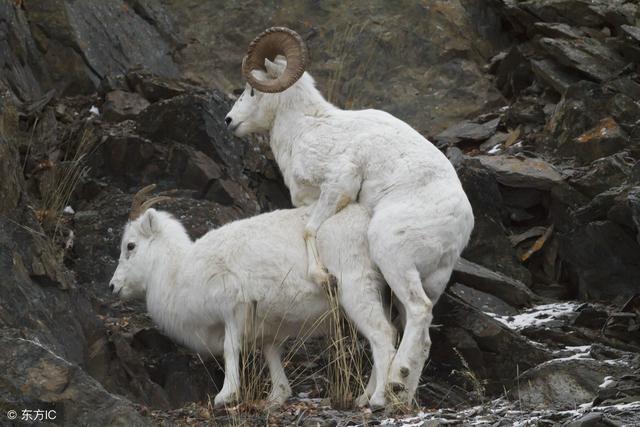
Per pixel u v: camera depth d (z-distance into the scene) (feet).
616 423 69.67
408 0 170.09
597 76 142.72
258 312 91.45
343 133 94.84
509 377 99.14
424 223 88.12
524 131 144.66
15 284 89.51
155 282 95.96
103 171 126.82
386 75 162.91
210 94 133.90
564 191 125.49
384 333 88.38
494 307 112.06
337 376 89.20
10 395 72.90
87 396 73.72
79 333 92.68
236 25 168.55
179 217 115.65
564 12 157.48
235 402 89.51
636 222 101.76
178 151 125.49
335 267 90.68
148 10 165.68
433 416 79.82
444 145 145.38
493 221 122.62
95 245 114.11
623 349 104.78
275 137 99.50
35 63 146.10
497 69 163.73
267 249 91.71
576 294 121.19
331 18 168.66
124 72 152.87
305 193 95.55
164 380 97.35
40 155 127.44
